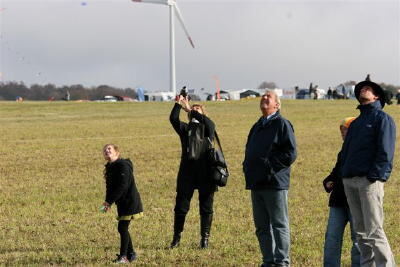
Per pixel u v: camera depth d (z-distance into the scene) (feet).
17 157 77.97
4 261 30.83
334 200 27.76
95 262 30.60
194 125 33.76
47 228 39.17
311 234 36.35
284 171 27.91
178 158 76.89
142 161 74.33
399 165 67.05
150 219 41.70
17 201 49.52
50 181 60.08
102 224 40.19
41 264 30.35
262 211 28.58
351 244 33.68
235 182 57.62
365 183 25.22
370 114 25.55
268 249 28.66
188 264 30.17
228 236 36.11
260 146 27.91
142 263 30.32
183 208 33.68
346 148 26.09
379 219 25.45
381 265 25.43
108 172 30.45
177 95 34.37
